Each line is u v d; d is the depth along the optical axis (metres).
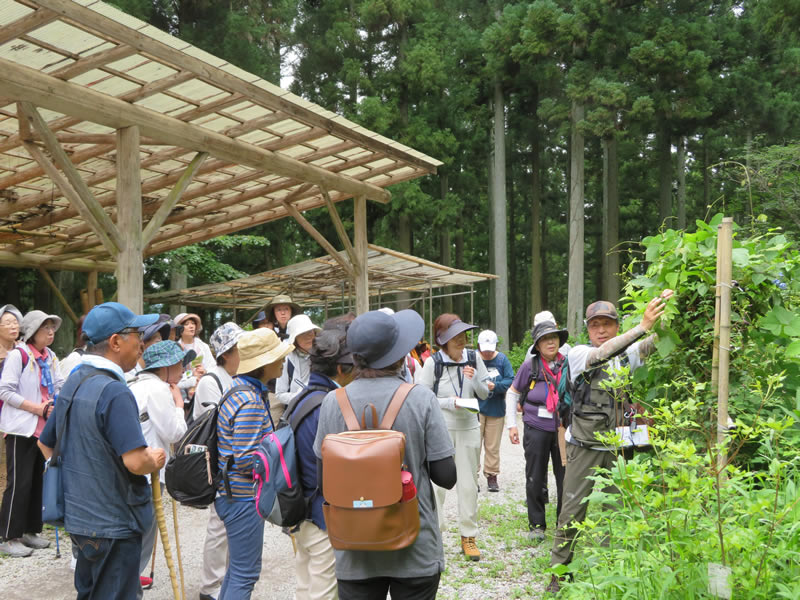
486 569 4.90
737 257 3.05
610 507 3.86
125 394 2.76
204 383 4.36
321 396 3.18
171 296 19.25
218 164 8.62
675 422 2.73
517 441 5.85
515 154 34.97
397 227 27.98
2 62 5.38
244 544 3.39
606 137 24.02
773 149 14.10
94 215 6.29
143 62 6.03
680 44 22.39
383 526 2.28
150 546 3.86
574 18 22.86
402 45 27.20
